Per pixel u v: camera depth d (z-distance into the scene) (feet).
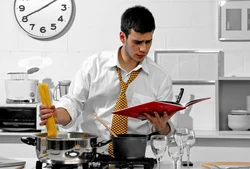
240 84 13.21
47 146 6.11
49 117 6.57
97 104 8.61
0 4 13.66
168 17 13.29
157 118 7.26
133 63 8.45
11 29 13.66
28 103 12.69
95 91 8.51
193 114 13.26
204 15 13.23
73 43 13.53
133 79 8.42
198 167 6.88
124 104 8.23
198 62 13.21
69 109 8.12
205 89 13.26
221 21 13.17
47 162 6.19
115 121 8.14
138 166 6.43
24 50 13.66
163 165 7.04
